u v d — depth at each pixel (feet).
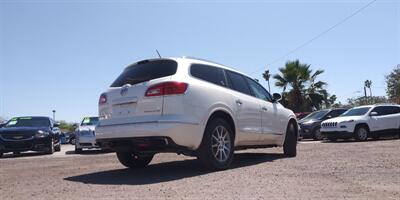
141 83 21.43
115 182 19.72
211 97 22.41
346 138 58.59
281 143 29.76
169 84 20.58
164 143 20.21
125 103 21.61
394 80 121.39
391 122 57.47
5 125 51.55
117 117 21.90
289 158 28.81
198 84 21.91
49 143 47.80
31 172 25.75
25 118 52.80
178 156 34.12
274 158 29.19
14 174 24.94
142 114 20.92
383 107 58.03
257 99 27.35
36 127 48.42
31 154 50.55
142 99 20.99
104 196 16.22
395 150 32.37
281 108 30.30
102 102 22.90
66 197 16.34
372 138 61.46
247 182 18.29
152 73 21.84
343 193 15.80
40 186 19.38
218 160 22.49
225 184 17.92
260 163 25.94
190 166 25.45
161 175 21.57
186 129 20.51
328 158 27.50
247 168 23.34
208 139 21.85
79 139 48.47
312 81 110.42
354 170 21.47
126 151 23.43
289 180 18.62
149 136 20.24
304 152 33.40
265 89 29.94
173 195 15.92
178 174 21.62
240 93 25.57
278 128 29.14
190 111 20.93
